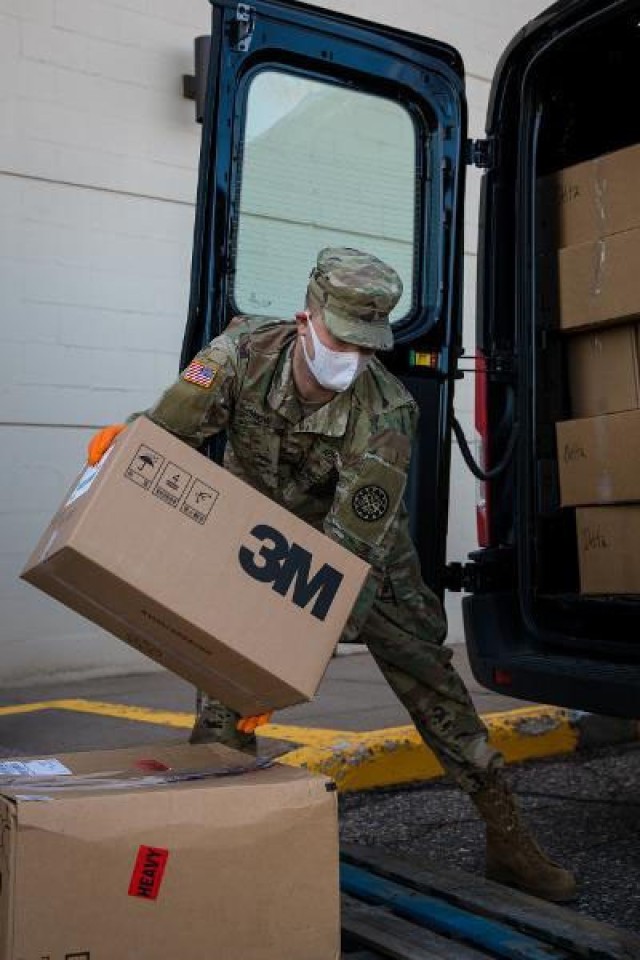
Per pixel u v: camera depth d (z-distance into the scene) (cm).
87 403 543
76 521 198
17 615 525
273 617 204
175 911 184
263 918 191
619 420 341
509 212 370
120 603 205
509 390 369
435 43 350
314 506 263
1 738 420
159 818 184
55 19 535
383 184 348
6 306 522
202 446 295
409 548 277
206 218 310
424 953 240
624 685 302
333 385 231
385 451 240
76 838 178
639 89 370
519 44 360
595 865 322
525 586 349
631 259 338
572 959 243
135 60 556
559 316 362
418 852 331
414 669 278
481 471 358
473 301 667
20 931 174
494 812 284
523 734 430
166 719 450
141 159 558
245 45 314
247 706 221
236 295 320
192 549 202
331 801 197
